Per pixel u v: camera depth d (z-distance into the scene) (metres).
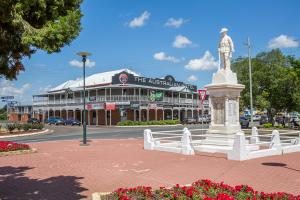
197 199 6.79
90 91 64.38
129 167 12.41
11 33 6.25
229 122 16.41
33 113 78.31
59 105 69.88
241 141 13.67
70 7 7.25
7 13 5.67
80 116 68.50
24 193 8.61
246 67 42.75
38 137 31.95
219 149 15.66
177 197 6.93
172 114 66.88
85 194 8.48
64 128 49.25
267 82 41.56
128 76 60.03
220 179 10.16
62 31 6.42
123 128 48.12
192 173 11.12
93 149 18.69
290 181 9.85
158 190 7.64
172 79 69.81
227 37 16.95
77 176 10.82
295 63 32.22
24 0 5.79
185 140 15.80
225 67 16.86
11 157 15.40
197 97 75.50
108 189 9.03
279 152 15.66
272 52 43.19
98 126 55.59
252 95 41.53
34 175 11.02
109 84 61.50
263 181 9.88
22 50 6.49
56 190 8.92
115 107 57.75
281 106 42.19
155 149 17.72
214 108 16.88
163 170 11.72
